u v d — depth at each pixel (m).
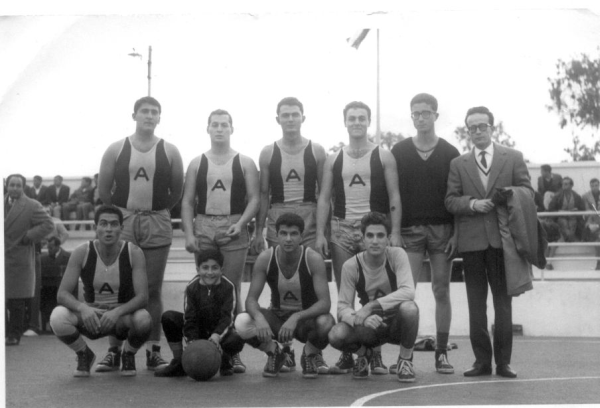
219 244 6.29
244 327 5.84
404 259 5.82
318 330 5.81
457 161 6.07
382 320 5.65
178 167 6.46
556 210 12.55
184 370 5.77
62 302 5.95
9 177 8.64
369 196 6.17
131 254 6.06
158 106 6.41
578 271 12.16
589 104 16.34
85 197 13.22
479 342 5.97
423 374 6.10
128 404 4.76
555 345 9.05
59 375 6.11
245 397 4.96
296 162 6.34
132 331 5.93
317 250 6.20
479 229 5.93
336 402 4.77
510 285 5.83
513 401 4.80
